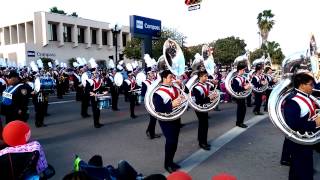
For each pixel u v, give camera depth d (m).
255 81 11.85
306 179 4.52
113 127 10.21
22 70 23.53
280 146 7.48
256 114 12.12
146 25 23.81
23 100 7.39
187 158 6.70
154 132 8.60
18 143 3.26
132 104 11.99
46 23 41.81
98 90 10.33
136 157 6.82
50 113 13.49
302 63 5.36
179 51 6.84
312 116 4.46
